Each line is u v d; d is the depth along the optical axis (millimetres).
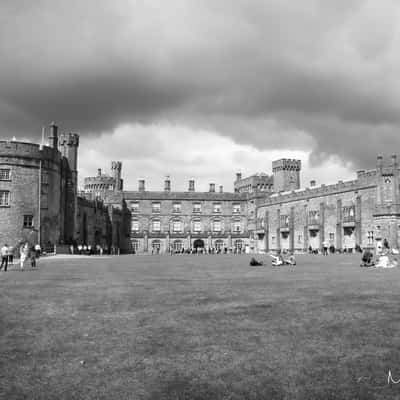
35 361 9734
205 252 117500
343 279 24531
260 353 10086
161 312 14539
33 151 64250
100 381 8617
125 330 12219
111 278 26078
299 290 19531
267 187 130500
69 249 68688
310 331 11844
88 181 130000
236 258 62219
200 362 9570
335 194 92750
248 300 16734
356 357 9719
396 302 15906
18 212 62562
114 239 110000
